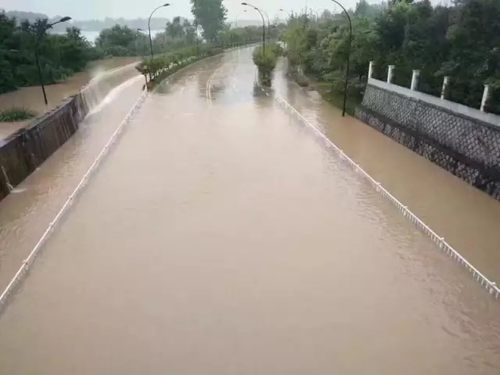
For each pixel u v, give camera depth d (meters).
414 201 11.16
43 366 6.15
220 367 6.10
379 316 7.12
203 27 69.19
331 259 8.69
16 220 10.32
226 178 12.83
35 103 24.28
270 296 7.55
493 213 10.51
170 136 17.22
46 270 8.34
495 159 11.59
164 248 9.04
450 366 6.19
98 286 7.85
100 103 23.78
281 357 6.28
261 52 32.25
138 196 11.56
